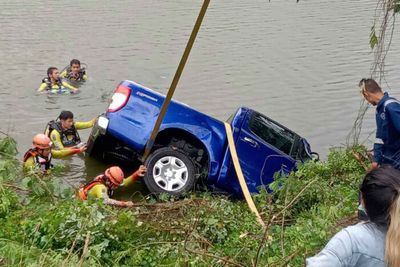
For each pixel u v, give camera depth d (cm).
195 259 519
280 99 1409
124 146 908
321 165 852
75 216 552
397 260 272
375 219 283
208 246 569
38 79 1444
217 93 1432
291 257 498
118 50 1731
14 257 485
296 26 2139
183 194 832
